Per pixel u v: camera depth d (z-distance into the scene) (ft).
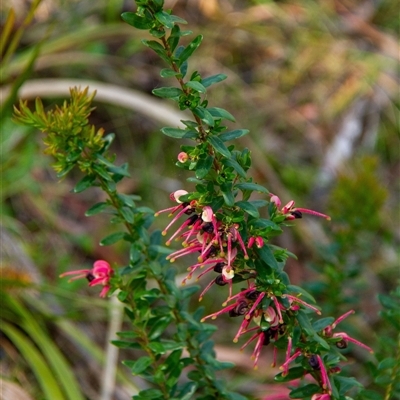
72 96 8.69
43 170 17.84
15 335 13.93
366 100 20.45
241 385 14.23
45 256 16.47
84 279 15.78
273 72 20.98
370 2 21.74
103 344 15.20
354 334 12.63
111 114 19.21
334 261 13.10
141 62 20.35
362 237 14.38
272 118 20.25
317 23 21.50
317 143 19.93
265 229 7.27
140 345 9.22
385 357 10.29
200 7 21.35
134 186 18.35
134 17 7.10
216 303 16.39
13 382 13.50
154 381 9.38
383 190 13.12
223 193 7.15
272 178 18.34
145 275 8.91
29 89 17.44
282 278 7.56
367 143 19.89
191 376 9.52
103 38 19.06
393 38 21.27
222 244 7.18
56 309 15.14
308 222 17.92
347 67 20.98
